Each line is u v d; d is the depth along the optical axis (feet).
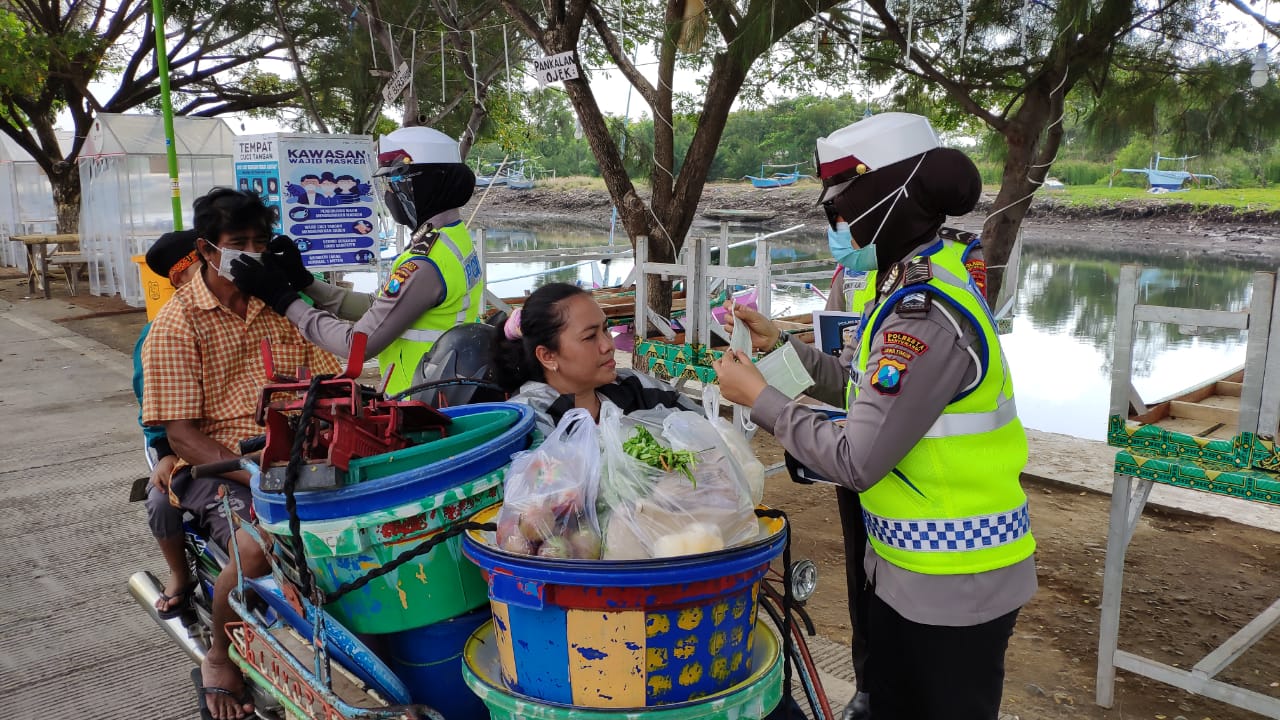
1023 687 10.26
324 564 5.47
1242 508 15.56
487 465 5.60
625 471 4.98
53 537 15.25
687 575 4.53
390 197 10.41
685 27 17.69
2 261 61.67
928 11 16.05
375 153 26.00
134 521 15.94
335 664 5.91
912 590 5.90
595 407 7.50
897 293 5.52
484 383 7.37
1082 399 24.35
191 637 9.31
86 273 52.65
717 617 4.80
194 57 45.73
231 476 8.22
